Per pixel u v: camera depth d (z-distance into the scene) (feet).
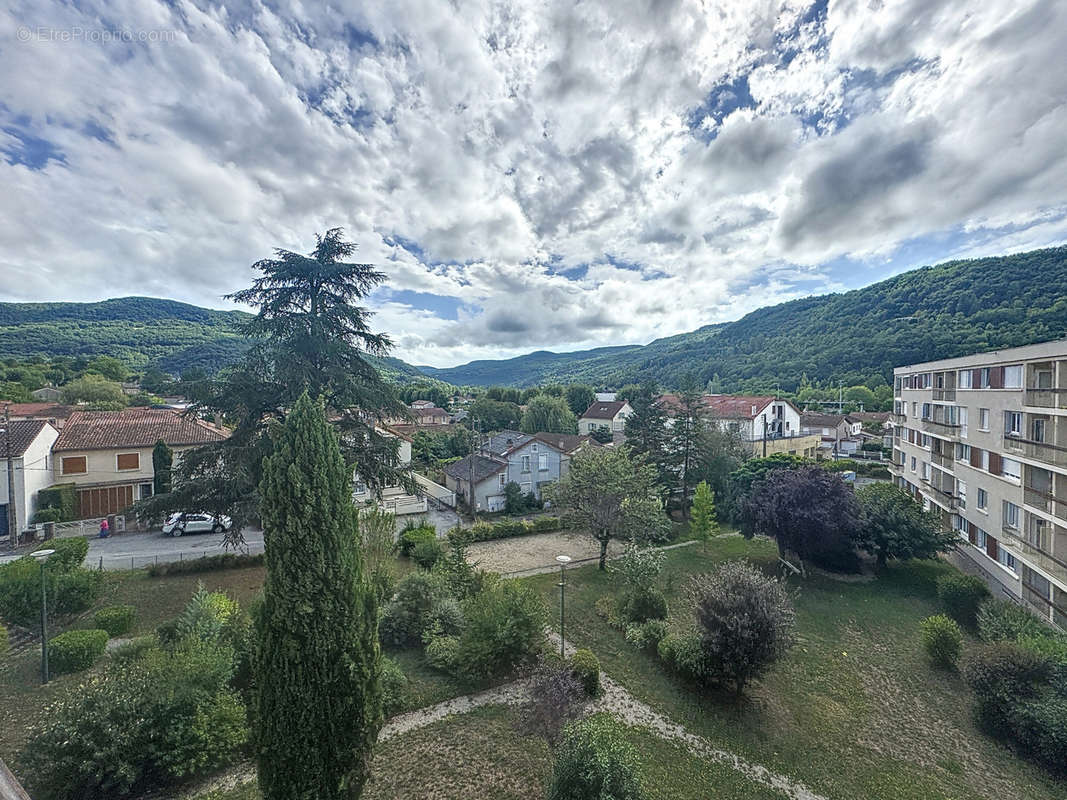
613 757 21.56
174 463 83.35
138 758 23.61
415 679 35.22
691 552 73.56
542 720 25.50
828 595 57.26
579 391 214.07
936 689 38.58
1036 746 30.73
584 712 31.30
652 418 99.30
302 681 18.66
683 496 96.07
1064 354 45.44
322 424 20.42
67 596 39.91
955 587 51.29
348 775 19.47
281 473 19.24
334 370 50.08
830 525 58.29
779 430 144.15
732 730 32.12
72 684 31.96
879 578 62.28
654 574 49.37
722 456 96.32
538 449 106.83
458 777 25.98
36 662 34.65
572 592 55.62
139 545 66.28
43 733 22.68
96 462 78.33
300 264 50.06
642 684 37.01
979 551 63.26
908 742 32.24
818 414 177.17
